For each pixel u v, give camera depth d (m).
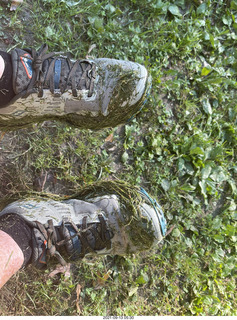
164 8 1.91
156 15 1.92
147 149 1.89
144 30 1.92
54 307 1.69
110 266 1.79
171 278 1.91
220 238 1.98
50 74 1.22
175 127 1.94
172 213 1.93
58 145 1.72
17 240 1.15
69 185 1.75
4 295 1.62
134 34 1.87
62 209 1.36
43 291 1.67
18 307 1.64
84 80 1.30
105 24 1.84
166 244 1.90
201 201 2.02
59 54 1.29
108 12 1.82
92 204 1.41
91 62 1.34
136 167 1.87
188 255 1.96
